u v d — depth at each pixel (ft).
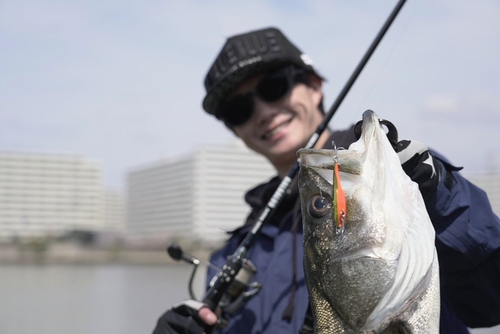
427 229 6.15
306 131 11.44
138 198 353.92
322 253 6.32
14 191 355.97
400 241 6.06
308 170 6.55
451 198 7.21
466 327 8.62
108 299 86.33
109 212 392.27
